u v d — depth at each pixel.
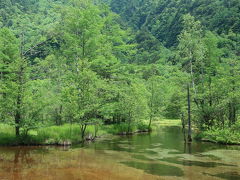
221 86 26.92
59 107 27.58
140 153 18.44
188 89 26.08
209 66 30.80
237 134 23.92
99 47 33.00
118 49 37.91
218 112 27.34
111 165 14.48
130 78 37.97
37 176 11.91
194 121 29.28
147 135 31.16
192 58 29.14
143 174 12.70
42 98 20.55
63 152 18.03
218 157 17.30
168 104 36.00
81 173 12.66
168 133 33.97
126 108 32.78
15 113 19.64
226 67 29.62
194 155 17.95
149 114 38.31
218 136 24.47
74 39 30.52
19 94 19.59
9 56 27.45
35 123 19.75
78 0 32.62
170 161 15.87
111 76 36.06
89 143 22.91
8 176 11.79
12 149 18.53
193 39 28.09
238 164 15.23
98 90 24.45
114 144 22.67
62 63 31.08
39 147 19.66
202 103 29.11
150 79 41.91
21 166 13.72
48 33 29.73
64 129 23.00
